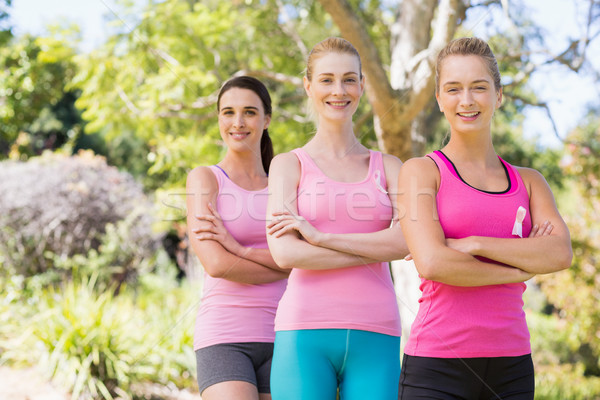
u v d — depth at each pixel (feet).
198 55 34.12
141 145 68.74
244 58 36.45
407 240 8.43
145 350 23.63
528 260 8.06
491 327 8.09
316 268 9.32
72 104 74.18
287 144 34.71
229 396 10.76
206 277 11.98
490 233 8.40
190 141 33.04
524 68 28.96
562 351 45.24
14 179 34.71
